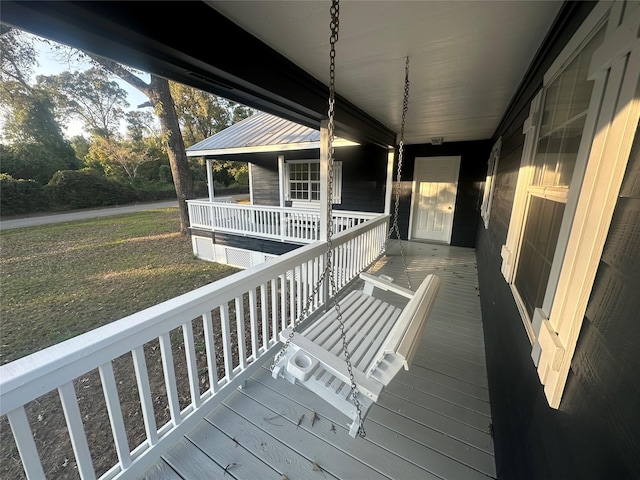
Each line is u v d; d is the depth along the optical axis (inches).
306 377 56.7
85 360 42.3
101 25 37.5
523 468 42.3
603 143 27.8
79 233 453.7
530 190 59.0
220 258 314.3
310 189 316.2
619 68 25.9
